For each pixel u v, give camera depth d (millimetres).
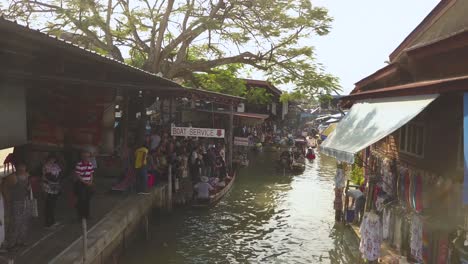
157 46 23828
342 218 14891
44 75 7230
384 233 11086
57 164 10688
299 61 24641
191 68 25484
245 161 29172
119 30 25359
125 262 11461
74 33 23312
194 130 18844
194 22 22969
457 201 8367
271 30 23391
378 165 15367
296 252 12672
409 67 11242
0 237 8328
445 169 8938
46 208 10445
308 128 63375
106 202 13438
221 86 28141
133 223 12734
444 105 9062
